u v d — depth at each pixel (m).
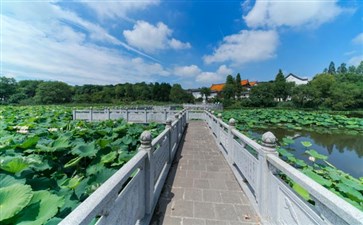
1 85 45.88
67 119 10.80
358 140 10.41
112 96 47.66
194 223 2.31
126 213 1.64
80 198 2.18
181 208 2.63
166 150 4.00
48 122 8.35
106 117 12.94
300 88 33.62
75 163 3.25
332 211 1.12
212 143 6.85
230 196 2.97
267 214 2.18
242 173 3.32
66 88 46.56
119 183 1.36
